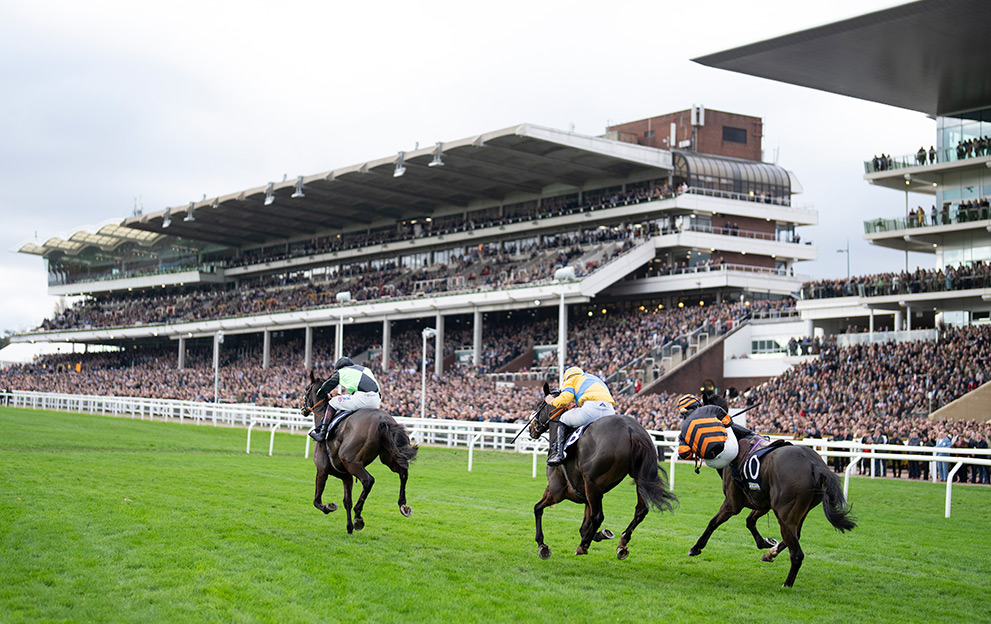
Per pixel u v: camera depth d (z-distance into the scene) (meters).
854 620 8.33
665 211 54.62
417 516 13.15
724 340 45.72
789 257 57.12
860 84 39.06
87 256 92.44
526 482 18.86
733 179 56.06
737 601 8.84
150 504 12.47
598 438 9.77
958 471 22.59
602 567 10.14
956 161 40.09
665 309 54.75
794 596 9.13
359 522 11.19
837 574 10.25
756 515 10.52
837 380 35.31
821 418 28.48
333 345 66.94
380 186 61.09
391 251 68.88
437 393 41.66
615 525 13.13
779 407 33.81
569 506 14.90
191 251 87.75
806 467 9.17
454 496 15.91
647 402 34.31
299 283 74.62
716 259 54.94
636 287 54.62
